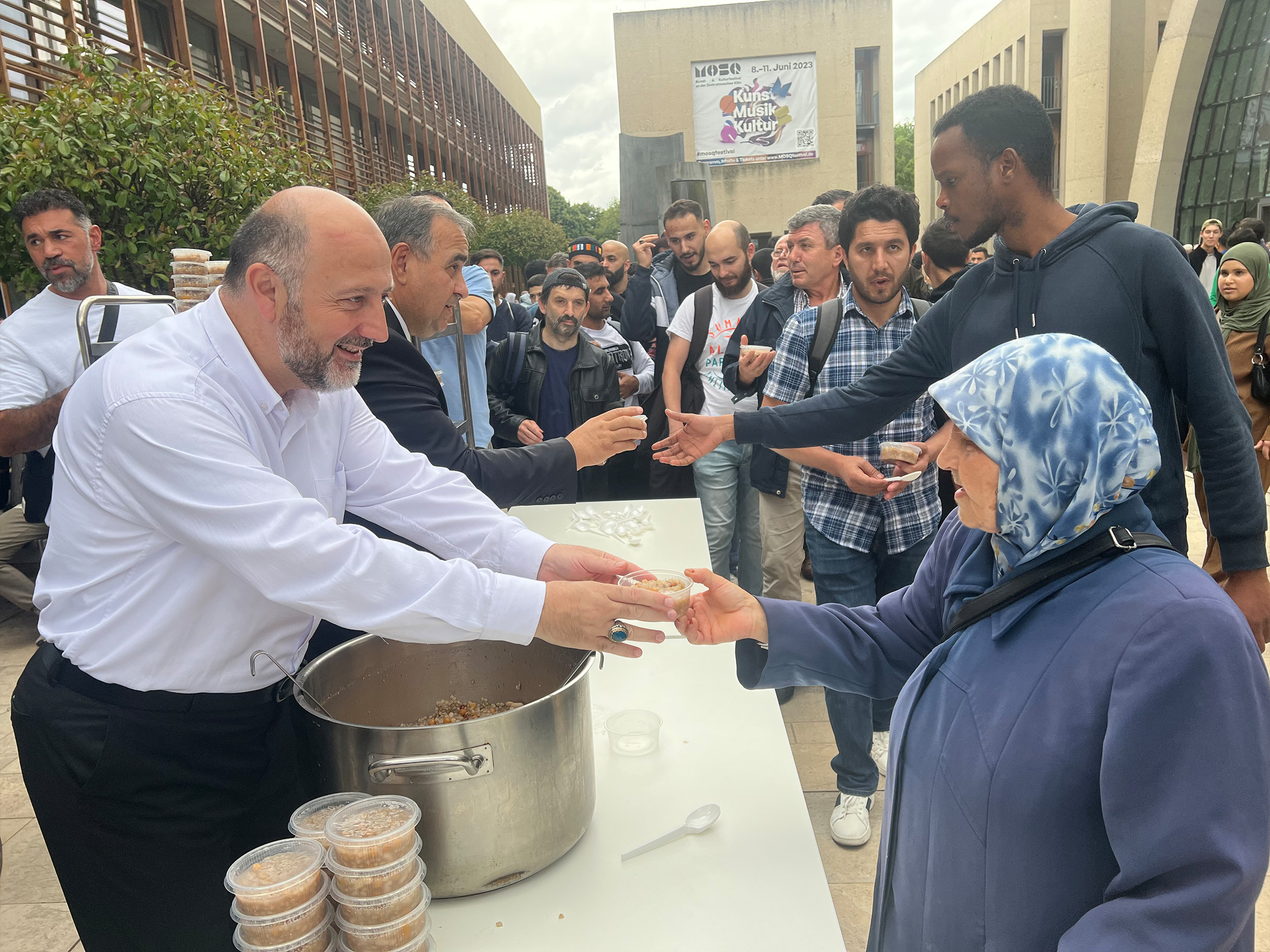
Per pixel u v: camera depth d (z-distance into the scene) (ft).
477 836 3.55
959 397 3.31
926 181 134.72
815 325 9.14
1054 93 91.91
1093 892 3.08
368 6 64.08
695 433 7.92
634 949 3.34
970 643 3.56
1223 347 5.41
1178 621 2.87
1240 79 66.44
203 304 4.31
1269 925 7.30
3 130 13.20
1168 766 2.77
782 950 3.31
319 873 3.12
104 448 3.94
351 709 4.46
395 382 6.24
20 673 13.24
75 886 4.49
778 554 10.91
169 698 4.23
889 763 3.95
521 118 145.07
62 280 10.52
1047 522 3.25
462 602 3.80
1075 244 5.70
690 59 79.05
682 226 15.29
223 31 37.01
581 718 3.87
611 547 8.47
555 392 13.61
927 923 3.52
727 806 4.25
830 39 78.38
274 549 3.72
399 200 7.13
